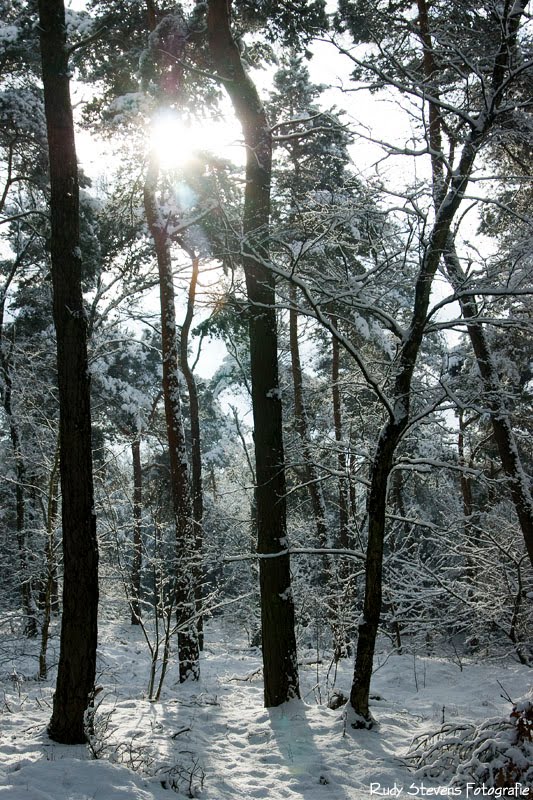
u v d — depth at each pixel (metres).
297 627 14.02
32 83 15.99
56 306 7.52
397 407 8.47
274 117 17.53
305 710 9.09
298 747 7.47
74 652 6.91
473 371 11.91
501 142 10.16
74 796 5.29
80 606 6.99
